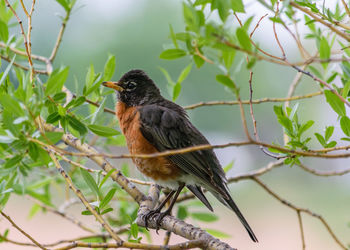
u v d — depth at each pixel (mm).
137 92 10852
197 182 9906
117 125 11133
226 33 5469
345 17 7691
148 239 10227
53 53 10570
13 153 7793
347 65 7793
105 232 10164
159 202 10641
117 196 10477
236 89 5363
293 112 7523
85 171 7727
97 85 8000
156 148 9922
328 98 6965
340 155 6004
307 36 8336
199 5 6332
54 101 7203
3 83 7469
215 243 6957
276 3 6527
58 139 6828
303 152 5973
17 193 10375
